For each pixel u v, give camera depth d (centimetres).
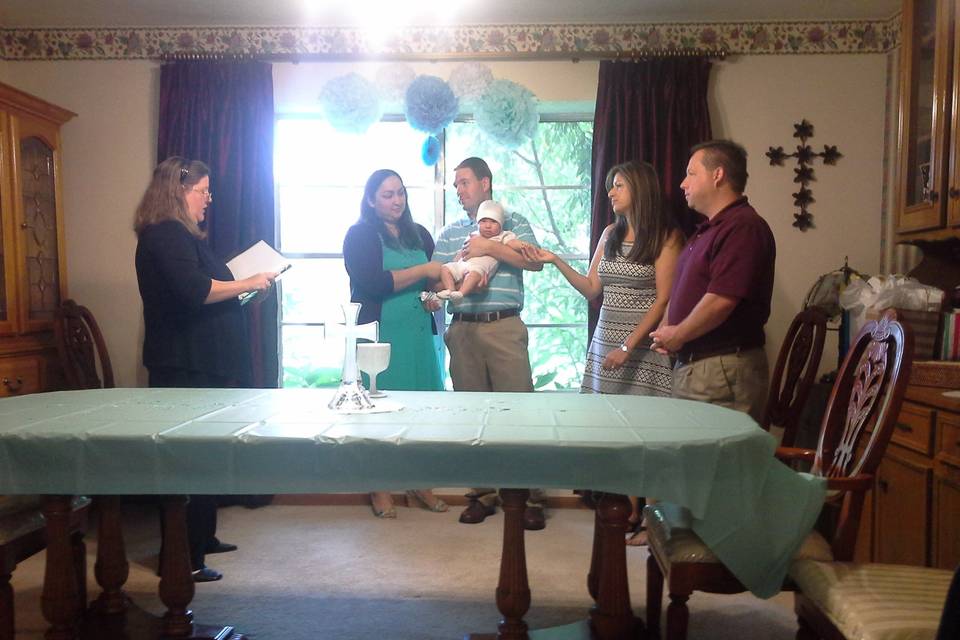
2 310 316
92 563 276
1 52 364
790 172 351
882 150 347
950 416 205
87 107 366
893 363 164
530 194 381
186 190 248
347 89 335
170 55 354
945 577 153
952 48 242
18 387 315
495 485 154
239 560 286
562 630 194
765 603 249
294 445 154
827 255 351
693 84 342
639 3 328
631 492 153
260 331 356
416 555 291
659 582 200
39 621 232
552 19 349
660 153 343
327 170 384
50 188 349
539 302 383
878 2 325
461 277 299
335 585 261
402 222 316
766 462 160
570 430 164
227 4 332
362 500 363
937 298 255
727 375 233
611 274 292
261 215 356
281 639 219
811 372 256
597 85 354
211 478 156
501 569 180
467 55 356
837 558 166
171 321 249
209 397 209
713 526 156
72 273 370
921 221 260
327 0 328
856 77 347
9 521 183
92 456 157
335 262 386
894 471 235
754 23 348
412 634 223
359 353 188
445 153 380
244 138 355
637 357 290
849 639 138
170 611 201
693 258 241
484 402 203
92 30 363
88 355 329
